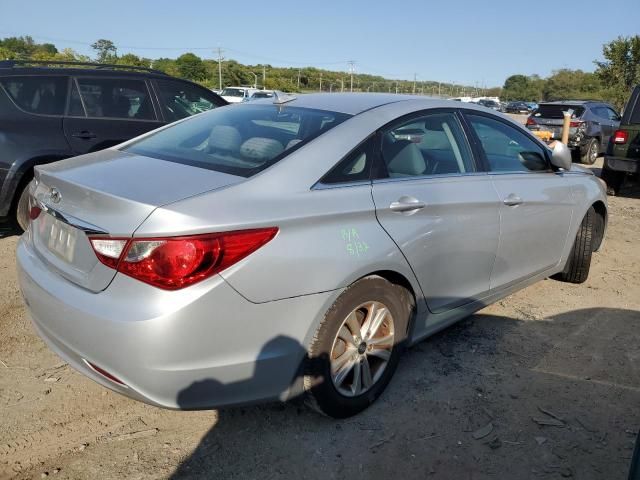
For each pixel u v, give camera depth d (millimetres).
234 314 2260
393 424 2857
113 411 2900
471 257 3363
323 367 2594
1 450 2559
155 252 2148
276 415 2900
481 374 3354
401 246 2830
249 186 2428
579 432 2850
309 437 2740
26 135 5137
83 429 2746
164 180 2475
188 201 2252
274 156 2662
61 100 5426
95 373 2377
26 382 3102
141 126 5914
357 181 2773
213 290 2193
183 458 2574
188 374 2223
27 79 5266
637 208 8641
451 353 3594
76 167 2779
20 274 2758
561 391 3205
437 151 3312
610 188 9750
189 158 2816
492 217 3449
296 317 2438
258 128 3025
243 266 2256
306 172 2602
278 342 2412
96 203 2340
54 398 2973
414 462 2596
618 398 3158
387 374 2988
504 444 2738
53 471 2457
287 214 2396
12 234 5625
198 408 2324
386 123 3027
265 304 2334
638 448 2039
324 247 2494
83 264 2363
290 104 3303
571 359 3578
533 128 14711
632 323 4156
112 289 2240
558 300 4543
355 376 2805
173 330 2143
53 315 2418
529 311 4301
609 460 2654
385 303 2852
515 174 3787
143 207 2205
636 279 5148
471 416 2943
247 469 2520
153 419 2854
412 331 3123
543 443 2756
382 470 2539
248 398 2422
